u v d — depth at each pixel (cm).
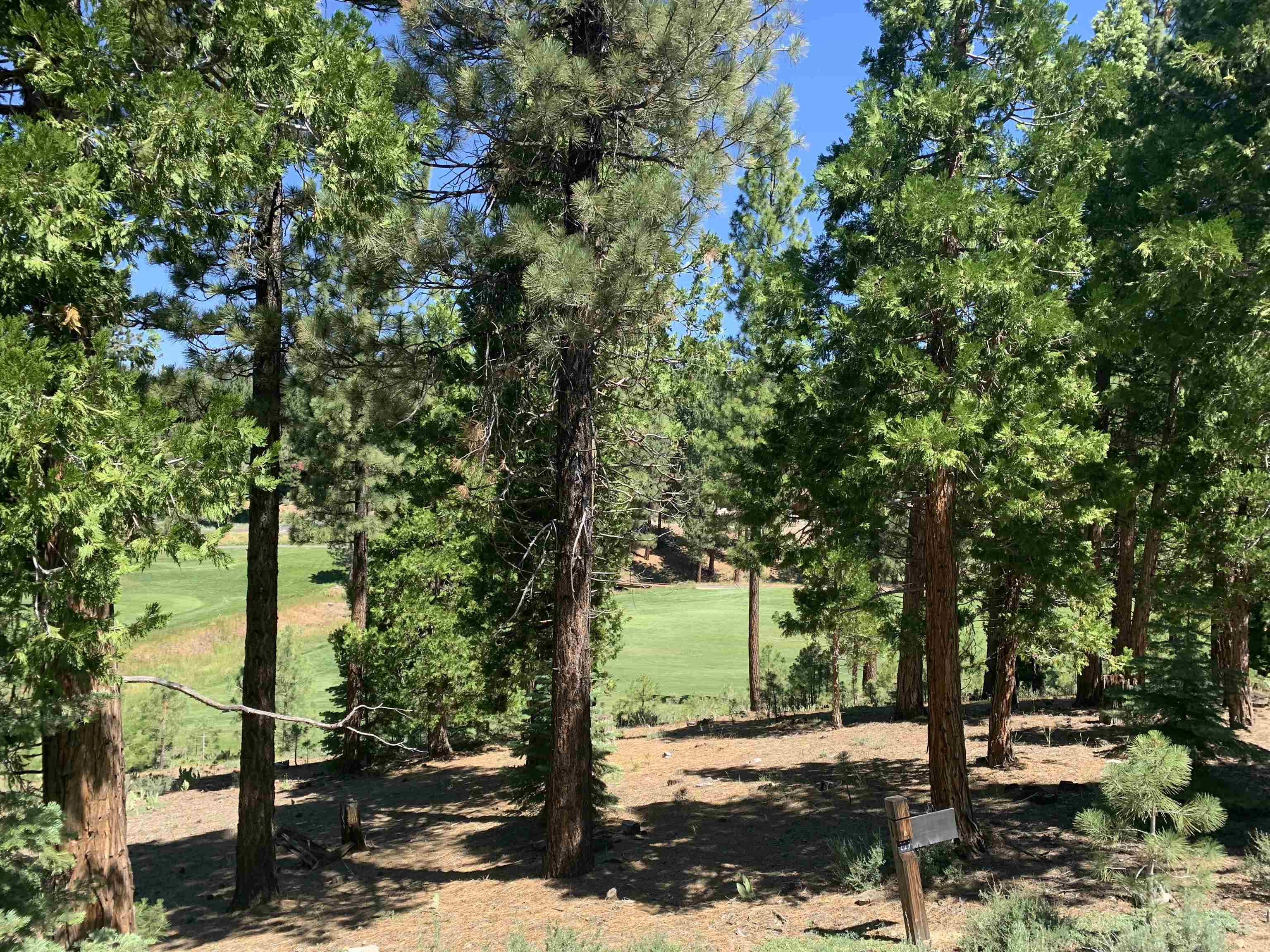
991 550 1223
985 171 1069
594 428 1143
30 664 524
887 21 1247
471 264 1030
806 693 2584
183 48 702
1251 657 2002
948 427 838
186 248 725
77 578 529
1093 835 696
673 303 1079
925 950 621
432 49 1091
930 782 977
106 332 526
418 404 1127
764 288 1232
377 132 732
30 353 470
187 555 571
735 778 1560
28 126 533
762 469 1217
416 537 2142
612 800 1243
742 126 1110
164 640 4278
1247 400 955
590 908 949
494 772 1952
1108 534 1933
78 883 667
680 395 1499
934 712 969
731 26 1041
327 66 714
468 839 1383
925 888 848
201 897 1203
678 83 1054
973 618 1414
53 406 487
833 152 1260
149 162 604
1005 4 1119
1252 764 1184
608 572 1516
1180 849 653
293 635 3083
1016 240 936
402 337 1114
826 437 1097
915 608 1586
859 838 1073
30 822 579
